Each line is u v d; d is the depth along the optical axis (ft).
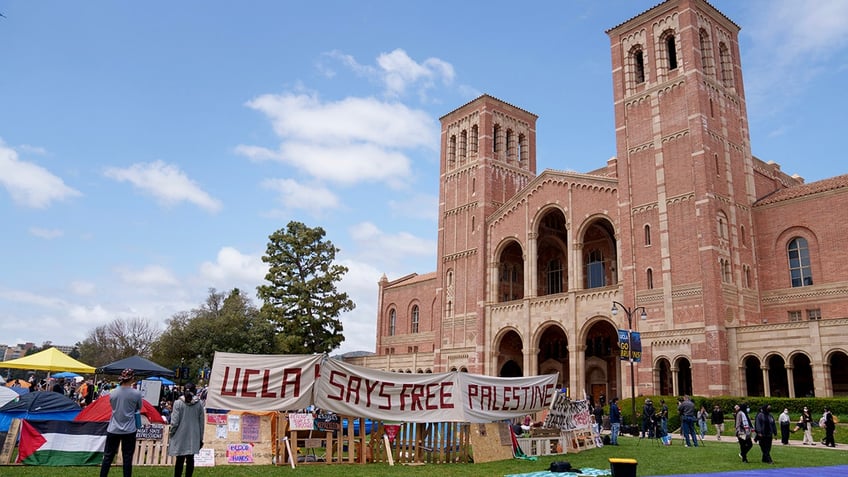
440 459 72.13
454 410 72.90
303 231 229.25
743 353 134.92
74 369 105.81
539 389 82.12
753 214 159.94
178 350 240.73
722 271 144.36
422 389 71.87
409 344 261.65
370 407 69.00
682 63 159.53
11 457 60.39
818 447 99.76
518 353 202.90
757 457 81.46
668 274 149.38
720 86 162.40
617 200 167.12
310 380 66.23
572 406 89.86
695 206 147.74
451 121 236.22
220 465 62.18
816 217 147.64
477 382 75.77
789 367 127.85
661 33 166.61
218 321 234.58
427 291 258.78
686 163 152.25
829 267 143.74
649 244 156.15
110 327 369.91
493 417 76.13
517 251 213.05
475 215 213.46
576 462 74.43
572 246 176.86
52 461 60.54
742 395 133.28
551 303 178.70
